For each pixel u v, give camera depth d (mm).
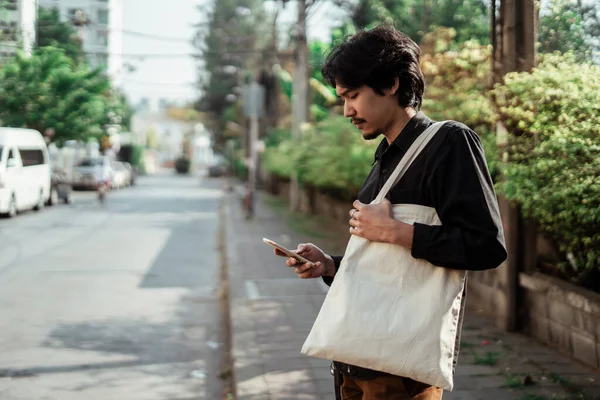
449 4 8672
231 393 4965
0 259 11445
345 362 1820
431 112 6660
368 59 1841
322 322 1839
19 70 22688
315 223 18547
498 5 5961
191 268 11047
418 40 9039
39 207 21859
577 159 4543
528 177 5031
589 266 4957
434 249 1739
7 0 18141
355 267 1850
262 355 5512
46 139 24391
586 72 4723
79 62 26219
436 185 1789
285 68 34188
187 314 7703
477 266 1738
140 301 8320
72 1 20297
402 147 1869
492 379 4668
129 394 4922
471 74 6500
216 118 67312
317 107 20953
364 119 1892
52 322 7078
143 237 15242
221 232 16875
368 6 13156
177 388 5098
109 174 35375
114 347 6199
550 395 4305
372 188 1980
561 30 5754
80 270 10453
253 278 9672
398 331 1771
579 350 5109
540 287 5551
